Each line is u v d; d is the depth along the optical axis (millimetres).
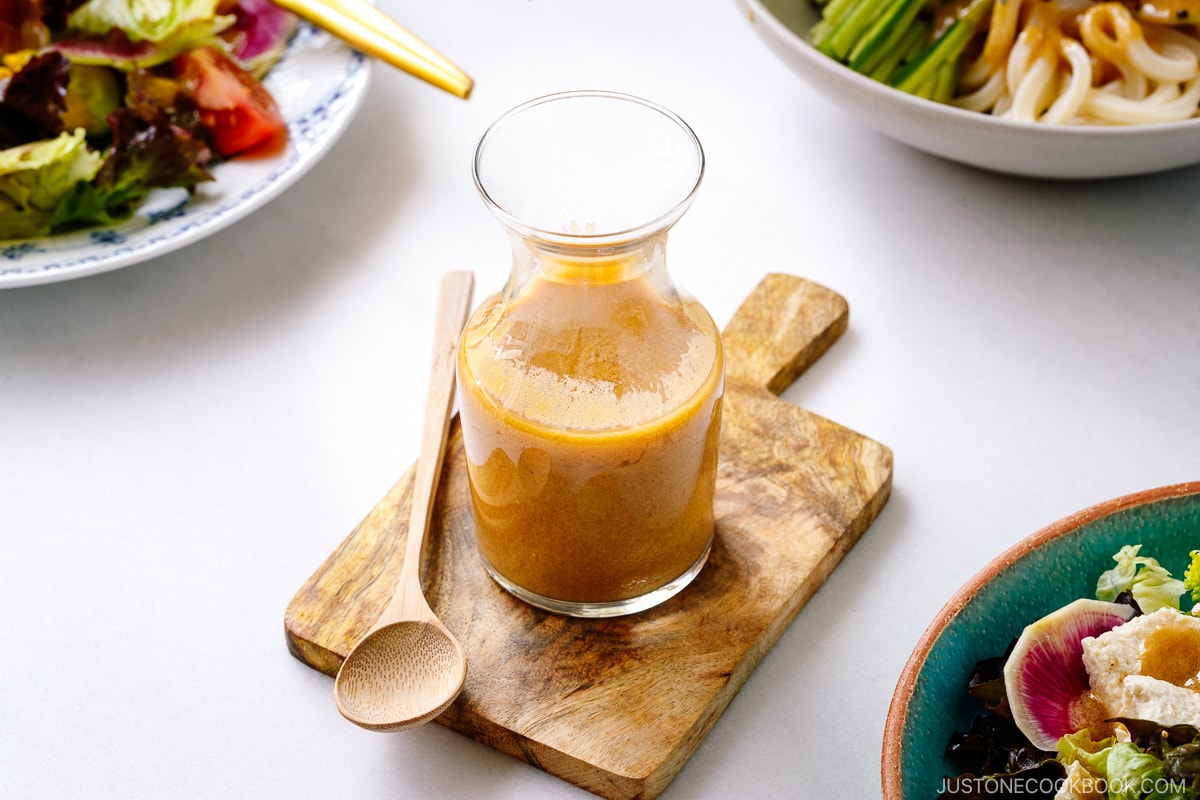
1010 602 538
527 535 556
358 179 761
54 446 646
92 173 677
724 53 833
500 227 736
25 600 596
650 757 535
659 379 533
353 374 671
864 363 673
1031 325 687
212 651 580
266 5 775
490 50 832
